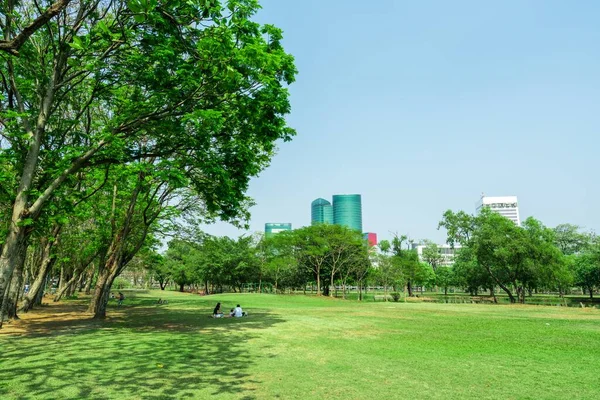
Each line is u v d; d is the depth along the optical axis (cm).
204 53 1105
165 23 1053
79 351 1086
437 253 8612
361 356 1084
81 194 1527
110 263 2161
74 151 1258
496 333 1669
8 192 1409
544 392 759
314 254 5728
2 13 1161
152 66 1294
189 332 1532
